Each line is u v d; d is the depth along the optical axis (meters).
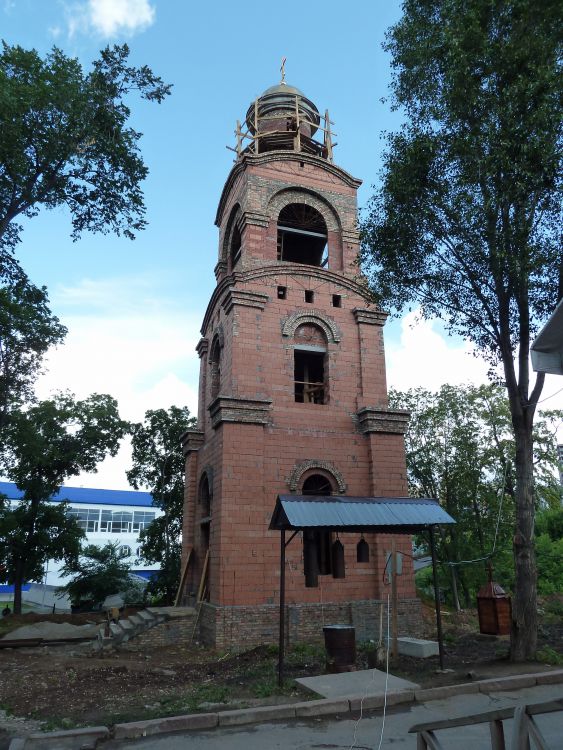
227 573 17.73
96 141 15.36
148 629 18.69
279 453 19.77
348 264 23.95
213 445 21.69
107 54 15.39
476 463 29.81
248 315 21.11
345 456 20.64
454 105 13.71
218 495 19.02
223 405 19.27
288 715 9.71
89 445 34.34
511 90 12.39
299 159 24.80
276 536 18.69
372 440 20.77
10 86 13.46
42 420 33.09
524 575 13.71
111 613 21.92
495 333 14.93
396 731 8.77
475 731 8.69
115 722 9.49
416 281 15.32
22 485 32.44
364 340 22.44
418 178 14.27
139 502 67.12
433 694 10.67
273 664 13.73
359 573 19.22
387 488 20.36
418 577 36.34
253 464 19.14
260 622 17.56
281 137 27.95
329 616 18.33
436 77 14.41
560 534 40.88
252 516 18.58
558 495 31.09
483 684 11.07
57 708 10.60
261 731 9.01
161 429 37.16
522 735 3.91
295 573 18.56
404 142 14.80
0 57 14.47
